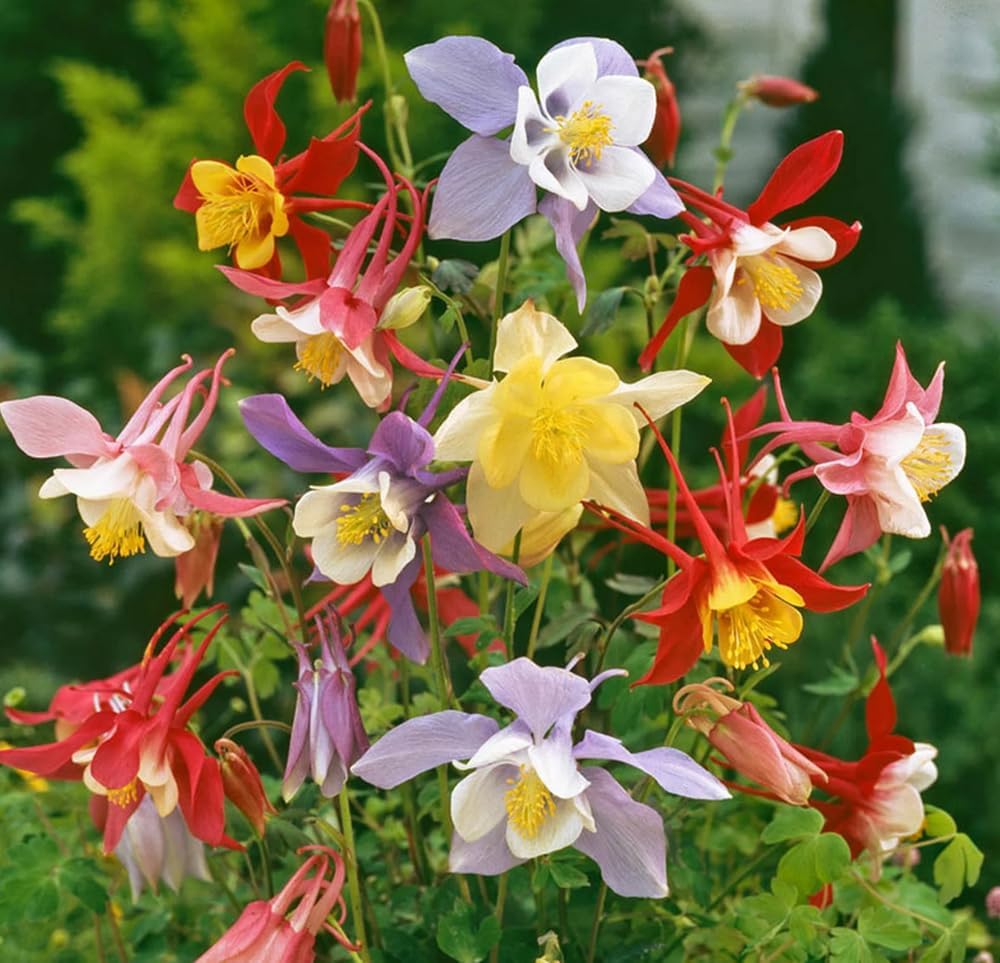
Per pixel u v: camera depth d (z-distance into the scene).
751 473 0.70
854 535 0.62
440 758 0.58
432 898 0.66
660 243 0.70
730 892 0.73
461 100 0.58
